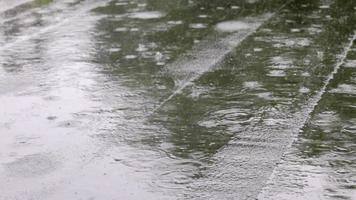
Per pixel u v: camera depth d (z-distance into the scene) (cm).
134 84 977
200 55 1120
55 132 802
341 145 740
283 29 1287
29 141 779
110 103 900
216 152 734
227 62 1076
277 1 1570
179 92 938
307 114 836
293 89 932
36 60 1116
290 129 791
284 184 652
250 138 769
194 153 733
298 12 1441
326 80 966
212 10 1483
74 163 716
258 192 637
